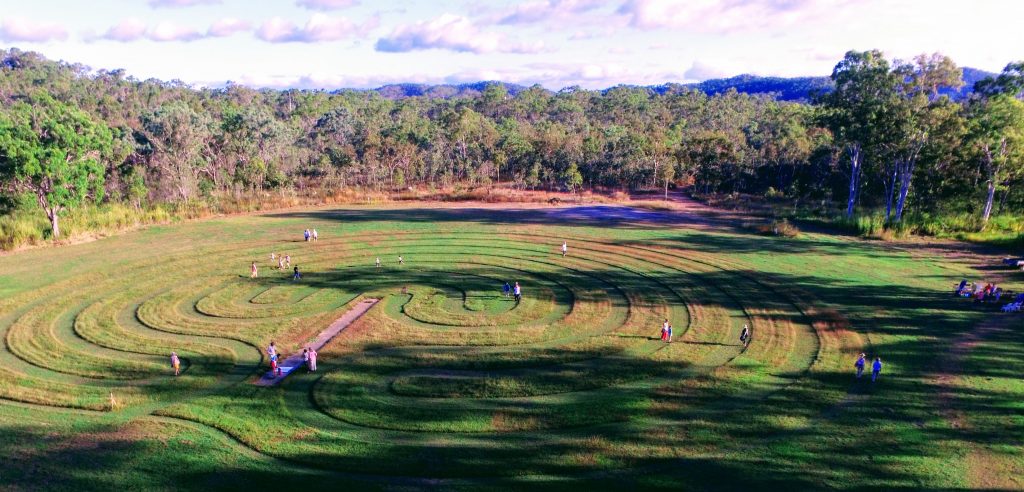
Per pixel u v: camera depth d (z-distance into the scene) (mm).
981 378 35312
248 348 42562
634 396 34594
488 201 114188
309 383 37062
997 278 57000
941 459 27156
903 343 41000
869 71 84500
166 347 42562
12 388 35938
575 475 26797
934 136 81375
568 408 33312
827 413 31750
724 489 25328
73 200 75625
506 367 39219
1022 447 27984
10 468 26484
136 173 100938
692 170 145250
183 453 28328
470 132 163625
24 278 58188
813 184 131000
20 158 68500
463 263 65438
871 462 27062
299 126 175000
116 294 54094
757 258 66500
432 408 33594
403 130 154750
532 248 72250
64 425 31469
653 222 91062
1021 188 86250
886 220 83312
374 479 26438
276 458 28297
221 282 57875
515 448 29188
